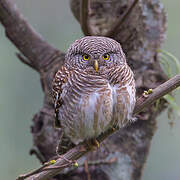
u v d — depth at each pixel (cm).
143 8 1017
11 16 1061
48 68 1042
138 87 1005
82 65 870
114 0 1027
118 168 1013
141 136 1028
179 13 1523
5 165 1483
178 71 1010
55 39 1528
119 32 1007
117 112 878
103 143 1018
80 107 874
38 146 1039
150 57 1021
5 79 1555
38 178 749
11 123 1533
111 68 869
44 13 1551
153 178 1568
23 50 1068
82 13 922
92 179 1007
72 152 793
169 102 983
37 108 1551
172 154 1580
